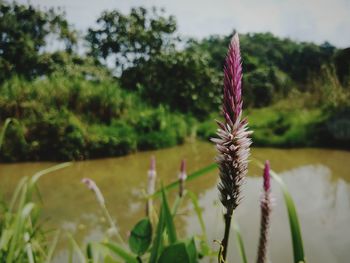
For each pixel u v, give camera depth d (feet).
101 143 34.37
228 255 13.08
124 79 66.13
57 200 20.84
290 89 64.69
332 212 18.15
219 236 14.42
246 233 14.96
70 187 23.85
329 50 95.04
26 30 72.02
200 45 90.53
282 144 40.11
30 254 6.66
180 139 43.04
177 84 57.52
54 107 36.83
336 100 44.65
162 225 5.08
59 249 14.17
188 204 19.51
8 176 26.73
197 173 6.45
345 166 29.32
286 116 45.44
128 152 35.83
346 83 49.88
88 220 17.51
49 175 27.37
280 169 28.45
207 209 18.43
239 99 3.14
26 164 31.09
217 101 58.49
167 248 4.48
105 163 31.73
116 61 71.72
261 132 42.63
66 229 16.31
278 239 14.65
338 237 15.10
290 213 4.91
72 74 57.88
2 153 31.50
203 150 38.52
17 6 71.56
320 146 39.88
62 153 32.65
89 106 40.14
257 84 62.44
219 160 3.16
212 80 58.39
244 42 102.01
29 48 67.31
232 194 3.16
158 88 58.13
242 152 3.13
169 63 58.23
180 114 52.11
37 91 36.88
